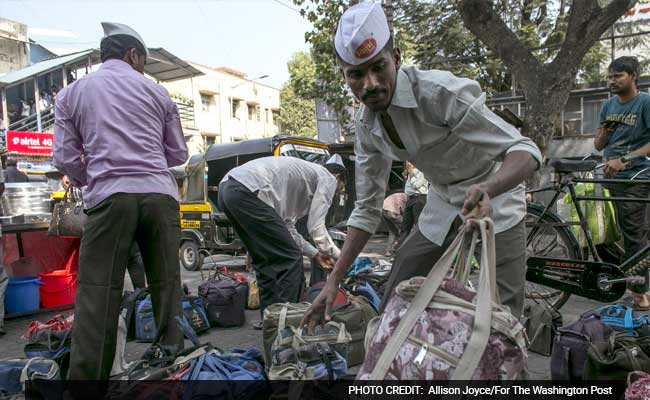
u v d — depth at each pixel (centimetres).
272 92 3847
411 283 146
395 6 1541
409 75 188
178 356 248
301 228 434
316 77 1277
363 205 218
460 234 146
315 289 356
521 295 213
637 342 245
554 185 414
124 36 290
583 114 1334
